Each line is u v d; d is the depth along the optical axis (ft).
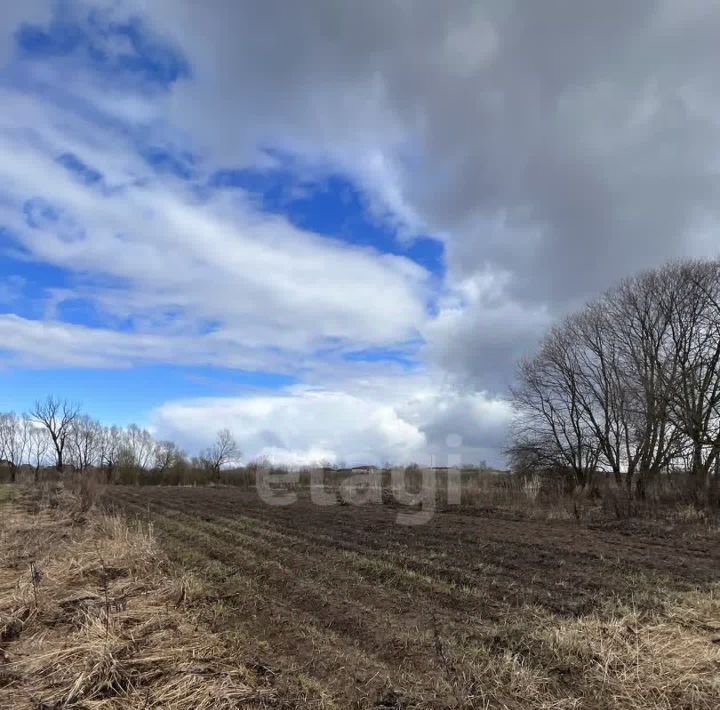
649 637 19.21
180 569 31.68
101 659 17.31
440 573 30.19
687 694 15.30
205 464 228.02
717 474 73.15
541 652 18.52
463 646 19.43
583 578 28.84
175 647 19.03
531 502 70.44
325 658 18.84
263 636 21.01
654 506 63.87
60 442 222.89
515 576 29.45
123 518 54.80
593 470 104.68
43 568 29.37
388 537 43.62
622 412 99.30
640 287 100.83
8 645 19.83
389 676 17.35
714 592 25.54
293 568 32.27
